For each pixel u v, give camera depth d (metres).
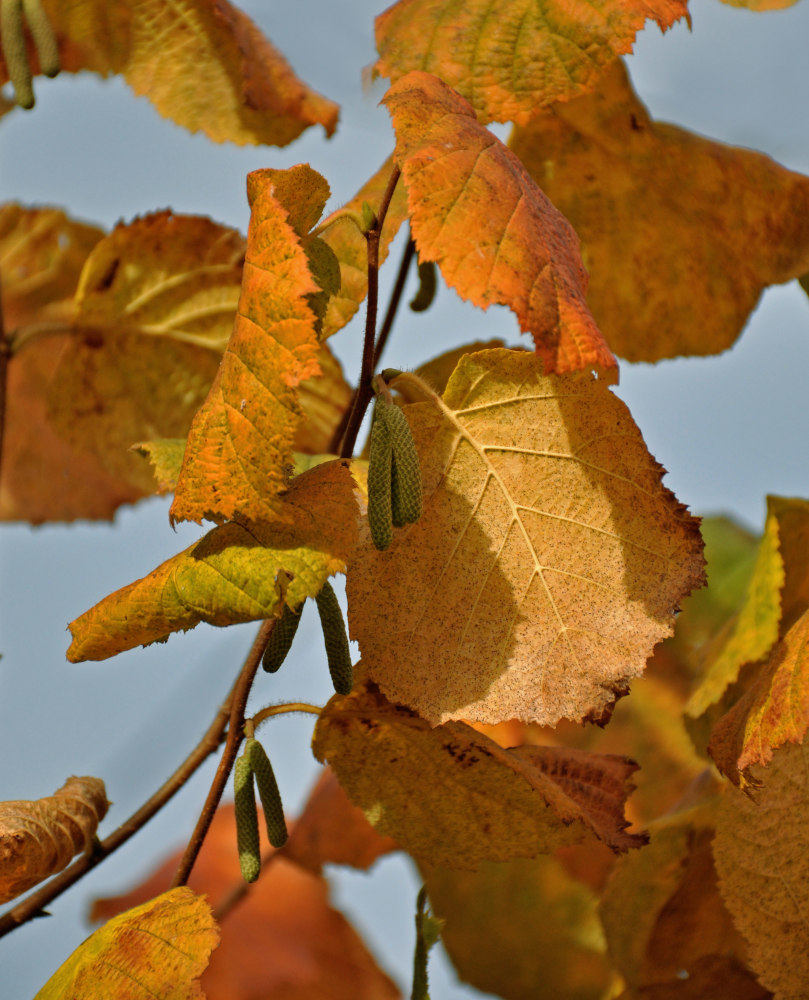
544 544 1.12
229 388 1.09
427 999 1.14
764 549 1.21
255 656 1.12
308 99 1.25
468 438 1.12
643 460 1.12
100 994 1.10
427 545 1.12
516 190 1.09
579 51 1.16
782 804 1.16
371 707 1.14
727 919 1.20
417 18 1.18
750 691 1.14
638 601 1.11
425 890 1.14
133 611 1.10
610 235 1.25
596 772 1.16
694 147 1.23
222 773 1.13
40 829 1.14
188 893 1.12
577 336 1.08
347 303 1.16
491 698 1.11
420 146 1.09
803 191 1.23
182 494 1.09
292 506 1.09
